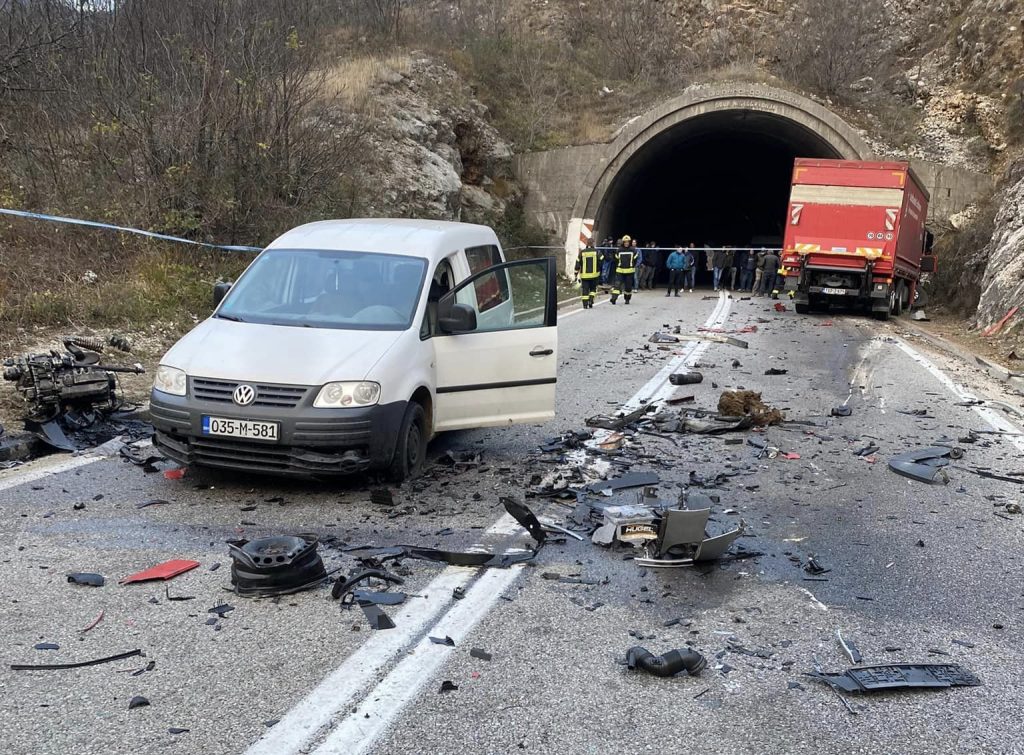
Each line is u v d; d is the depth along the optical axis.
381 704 3.37
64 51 15.73
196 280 13.71
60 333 10.41
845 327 19.28
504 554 5.01
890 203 20.77
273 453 5.63
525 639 3.99
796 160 21.36
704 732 3.26
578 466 6.95
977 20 35.06
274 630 3.97
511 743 3.13
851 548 5.38
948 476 7.07
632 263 24.83
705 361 13.15
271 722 3.21
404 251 7.07
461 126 32.00
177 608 4.16
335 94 25.12
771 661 3.86
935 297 27.09
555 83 36.34
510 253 31.19
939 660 3.91
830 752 3.15
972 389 11.44
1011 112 31.69
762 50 39.12
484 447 7.54
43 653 3.67
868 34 36.94
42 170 14.05
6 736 3.04
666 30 39.31
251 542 4.50
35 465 6.50
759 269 30.78
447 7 38.09
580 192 33.25
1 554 4.73
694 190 47.97
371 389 5.79
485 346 6.89
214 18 16.08
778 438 8.28
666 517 4.81
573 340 15.48
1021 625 4.32
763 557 5.18
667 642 4.01
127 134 14.86
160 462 6.59
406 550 4.98
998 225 23.05
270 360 5.82
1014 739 3.27
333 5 32.59
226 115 15.32
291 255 7.10
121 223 13.89
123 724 3.15
